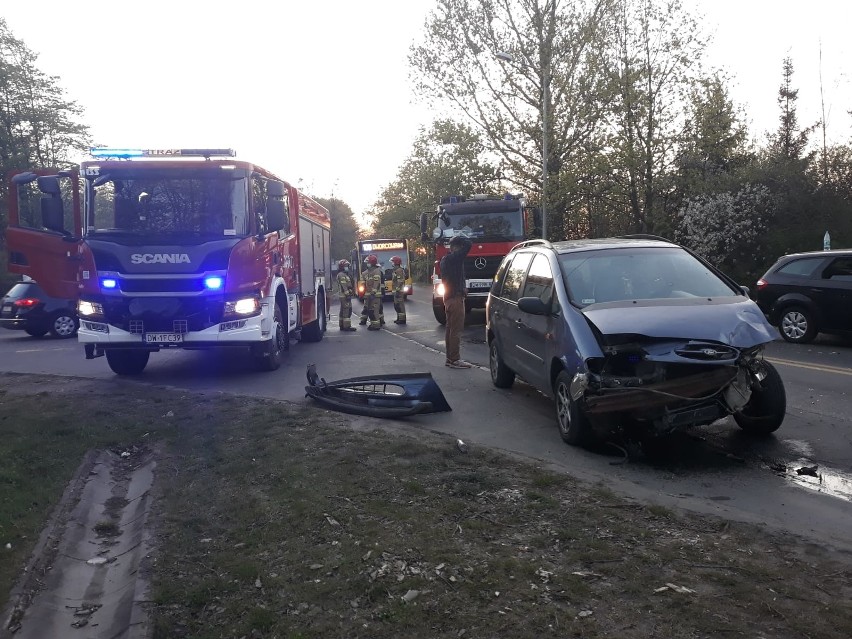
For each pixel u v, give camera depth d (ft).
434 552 12.94
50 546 14.12
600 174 101.86
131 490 18.45
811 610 10.69
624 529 13.97
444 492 16.25
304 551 13.33
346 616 10.99
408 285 119.75
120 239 33.09
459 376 34.24
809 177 87.30
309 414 24.43
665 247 25.23
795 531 13.87
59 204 33.58
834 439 21.45
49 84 139.74
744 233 89.10
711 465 19.29
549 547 13.19
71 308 65.62
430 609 11.03
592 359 19.99
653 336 19.40
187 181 33.68
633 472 18.78
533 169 115.03
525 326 26.07
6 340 64.75
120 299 32.83
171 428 23.35
